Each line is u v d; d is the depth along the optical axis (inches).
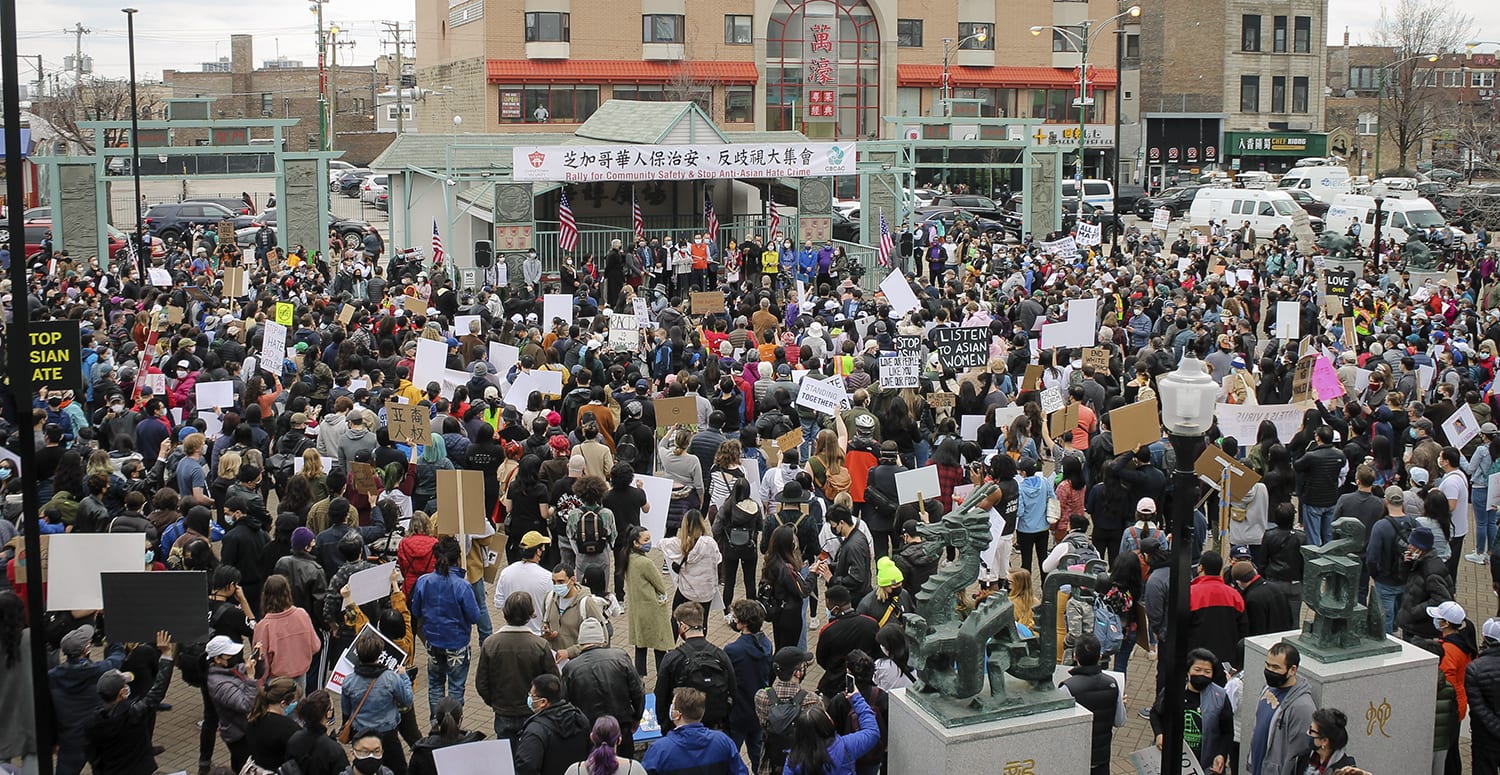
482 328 922.7
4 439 597.9
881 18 2837.1
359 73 4512.8
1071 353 883.4
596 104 2706.7
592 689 372.8
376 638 382.3
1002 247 1622.8
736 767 336.5
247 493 482.0
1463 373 809.5
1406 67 3297.2
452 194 1577.3
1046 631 350.0
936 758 336.5
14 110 365.4
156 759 438.0
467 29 2736.2
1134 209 2608.3
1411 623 444.1
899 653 381.1
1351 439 661.3
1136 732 463.8
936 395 677.3
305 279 1212.5
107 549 400.8
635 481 532.7
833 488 569.3
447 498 480.7
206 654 402.9
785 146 1443.2
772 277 1445.6
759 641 403.2
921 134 2815.0
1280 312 927.7
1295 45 3321.9
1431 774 405.7
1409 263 1656.0
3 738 394.6
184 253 1435.8
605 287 1418.6
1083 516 476.1
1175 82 3309.5
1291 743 357.1
